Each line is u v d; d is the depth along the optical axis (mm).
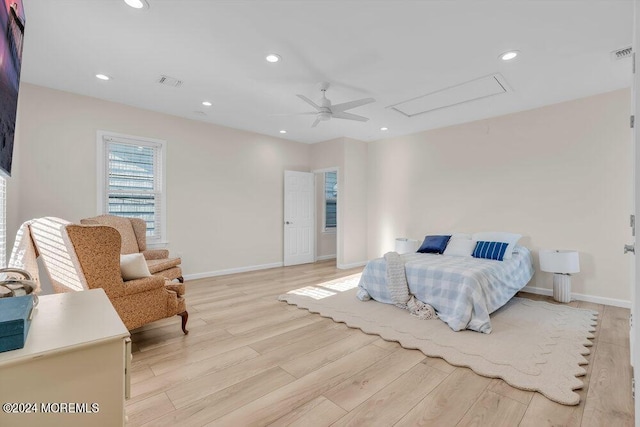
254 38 2545
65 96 3686
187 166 4762
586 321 2977
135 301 2309
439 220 5125
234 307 3482
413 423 1568
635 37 1224
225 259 5230
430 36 2496
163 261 3607
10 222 3238
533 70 3059
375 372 2072
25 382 792
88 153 3854
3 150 1391
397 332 2709
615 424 1549
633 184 1277
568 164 3834
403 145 5676
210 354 2330
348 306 3465
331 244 7273
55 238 2246
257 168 5680
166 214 4539
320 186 6988
